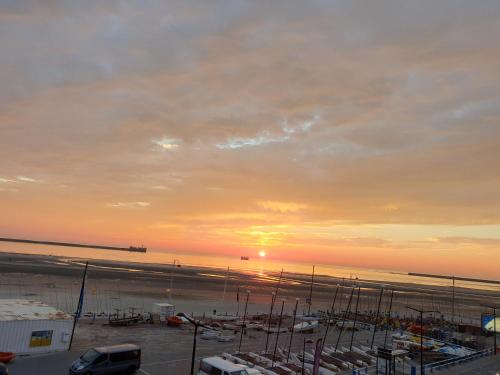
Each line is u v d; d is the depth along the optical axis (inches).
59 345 1673.2
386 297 7317.9
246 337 2420.0
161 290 4926.2
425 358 2102.6
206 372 1344.7
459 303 7696.9
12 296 3501.5
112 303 3592.5
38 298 3523.6
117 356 1398.9
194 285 5989.2
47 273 5565.9
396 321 3508.9
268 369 1652.3
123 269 7859.3
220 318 3078.2
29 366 1435.8
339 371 1723.7
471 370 1736.0
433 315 4943.4
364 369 1680.6
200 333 2359.7
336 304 5497.1
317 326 2987.2
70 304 3368.6
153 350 1844.2
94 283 4982.8
